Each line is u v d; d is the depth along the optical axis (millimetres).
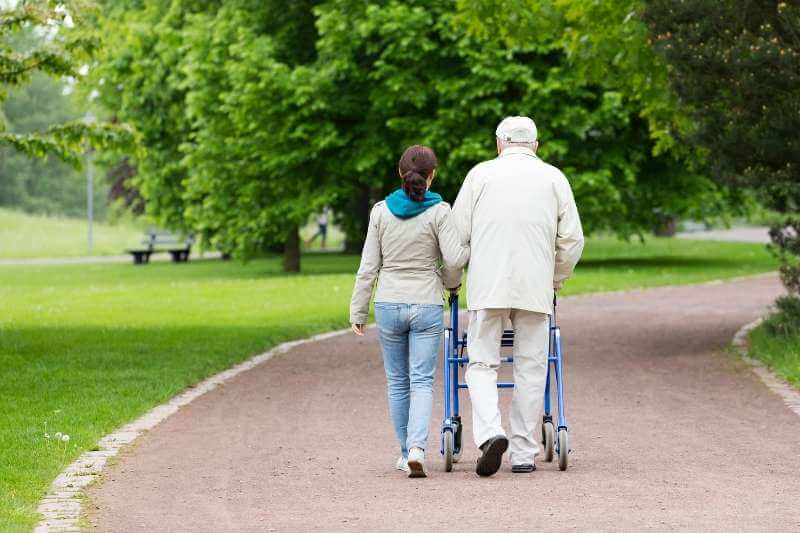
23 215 165000
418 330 14945
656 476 14555
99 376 23453
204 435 17812
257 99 61219
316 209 63750
